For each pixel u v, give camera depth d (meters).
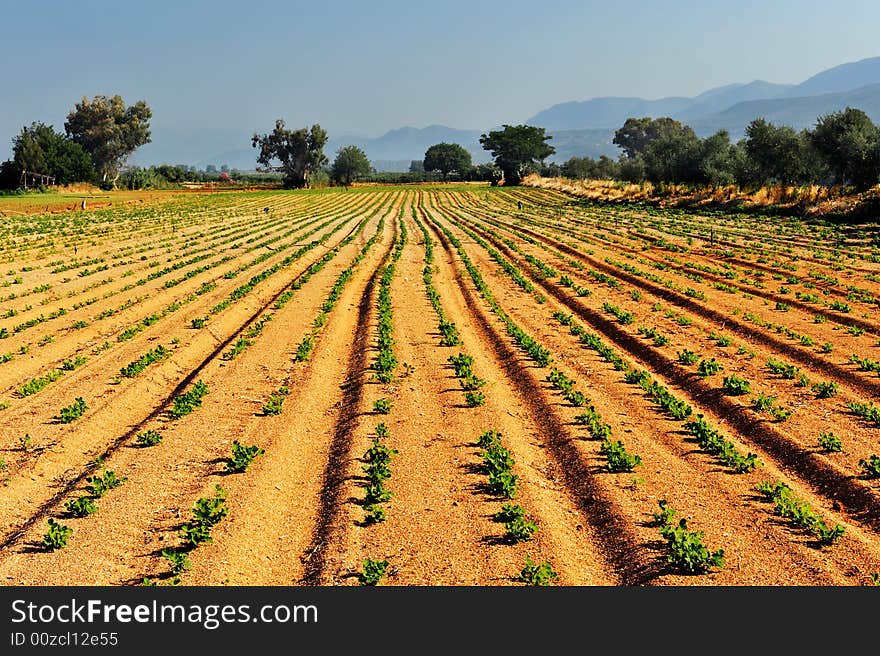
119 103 150.38
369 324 24.61
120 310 27.06
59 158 121.56
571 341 22.30
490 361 20.38
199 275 34.94
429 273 35.19
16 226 59.47
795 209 58.19
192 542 10.98
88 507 12.01
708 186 77.12
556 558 10.54
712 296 28.38
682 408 15.69
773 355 20.41
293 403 16.94
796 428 14.83
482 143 160.75
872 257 35.59
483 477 13.05
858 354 19.88
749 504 11.93
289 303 28.33
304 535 11.39
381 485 12.64
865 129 55.31
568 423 15.38
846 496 12.24
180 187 154.88
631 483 12.67
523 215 74.00
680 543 10.31
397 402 16.84
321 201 104.19
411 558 10.56
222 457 14.04
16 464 13.86
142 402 17.47
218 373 19.38
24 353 21.39
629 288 31.36
